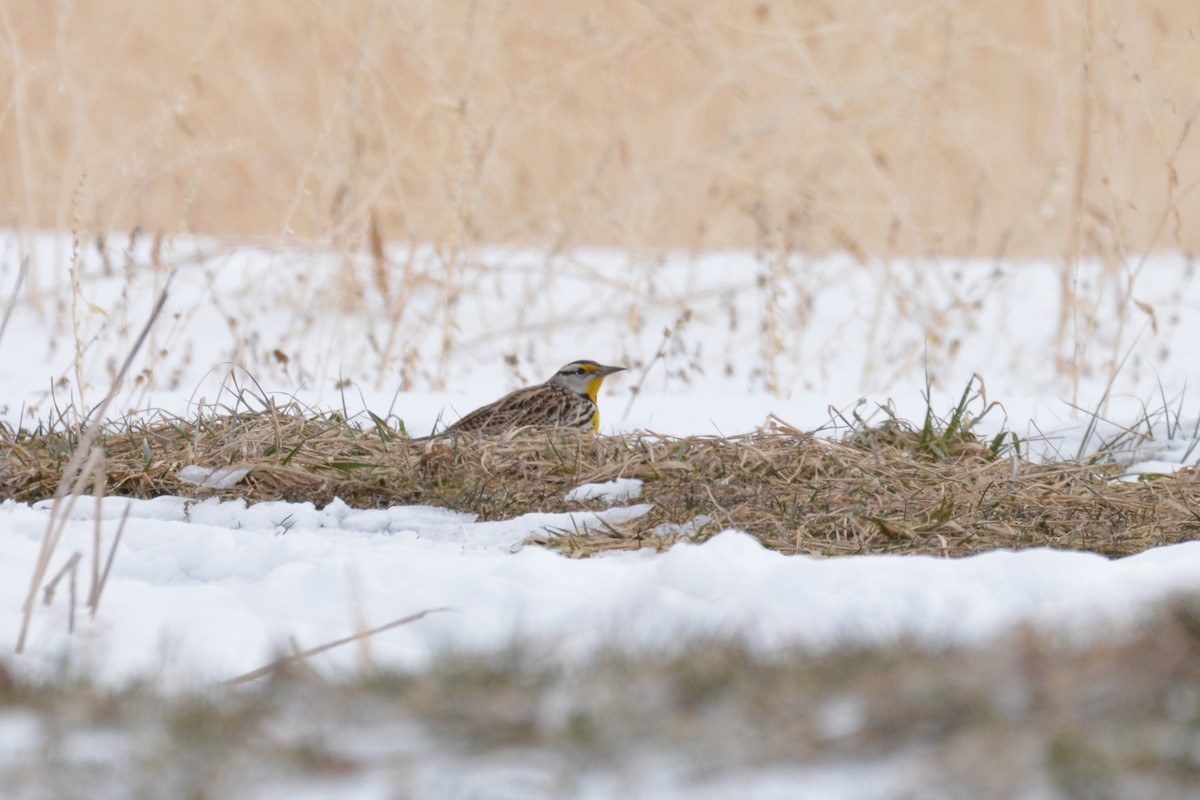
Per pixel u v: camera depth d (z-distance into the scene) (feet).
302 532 26.50
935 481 30.73
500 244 58.49
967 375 53.31
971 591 20.25
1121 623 15.74
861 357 56.39
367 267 56.90
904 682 13.97
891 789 12.32
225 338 55.42
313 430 33.94
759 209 56.13
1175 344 57.36
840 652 15.34
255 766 13.08
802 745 13.08
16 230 59.57
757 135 57.00
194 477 30.81
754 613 19.24
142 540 26.02
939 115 56.34
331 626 20.71
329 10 53.67
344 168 54.08
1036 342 57.93
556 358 55.52
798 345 52.54
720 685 14.30
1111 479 32.78
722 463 31.40
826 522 28.30
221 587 22.79
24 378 49.03
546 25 58.54
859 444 34.65
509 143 58.59
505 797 12.53
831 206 55.57
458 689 14.51
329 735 13.73
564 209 58.23
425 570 23.18
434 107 54.29
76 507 28.66
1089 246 58.54
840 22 57.62
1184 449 37.22
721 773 12.74
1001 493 29.99
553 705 14.03
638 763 12.94
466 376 52.26
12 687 15.31
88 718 14.33
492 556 26.32
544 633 18.70
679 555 20.97
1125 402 46.21
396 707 14.30
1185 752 12.35
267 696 14.85
